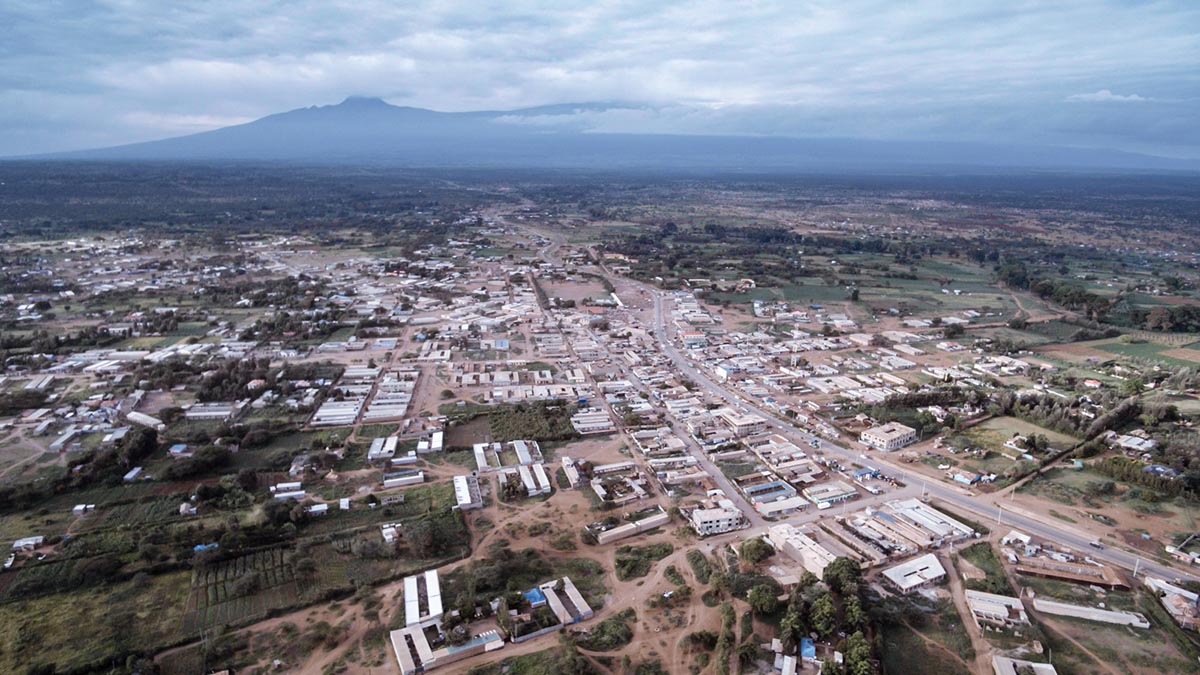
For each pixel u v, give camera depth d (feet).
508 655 273.13
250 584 308.81
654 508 394.32
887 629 291.58
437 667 265.75
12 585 307.78
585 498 403.95
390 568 329.93
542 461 453.58
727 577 316.60
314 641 277.23
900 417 519.19
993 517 386.32
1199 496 395.34
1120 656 276.00
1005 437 494.18
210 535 346.13
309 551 339.77
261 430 465.06
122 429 475.31
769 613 297.33
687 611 302.66
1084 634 289.12
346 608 300.81
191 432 474.49
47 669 256.52
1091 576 326.44
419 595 306.76
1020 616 296.71
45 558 327.88
